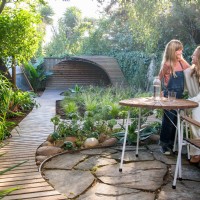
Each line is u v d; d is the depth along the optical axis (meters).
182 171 3.22
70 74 17.02
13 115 6.67
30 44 7.92
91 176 3.06
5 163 3.45
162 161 3.55
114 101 8.52
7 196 2.52
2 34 7.23
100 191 2.70
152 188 2.75
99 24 19.33
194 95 3.62
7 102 5.20
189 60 10.16
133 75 13.55
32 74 14.91
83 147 4.21
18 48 7.64
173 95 3.42
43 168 3.34
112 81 13.45
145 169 3.27
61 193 2.64
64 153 3.91
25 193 2.59
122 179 2.98
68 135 4.63
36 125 5.89
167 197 2.57
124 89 11.86
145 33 11.44
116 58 14.89
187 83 3.66
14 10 7.72
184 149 4.05
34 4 7.98
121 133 4.57
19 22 7.34
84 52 19.67
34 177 2.99
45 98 11.49
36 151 3.95
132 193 2.65
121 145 4.30
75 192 2.67
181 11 10.69
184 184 2.86
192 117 3.48
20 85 12.52
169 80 3.74
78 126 4.86
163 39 11.91
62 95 12.90
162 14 11.17
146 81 12.30
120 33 17.53
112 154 3.85
